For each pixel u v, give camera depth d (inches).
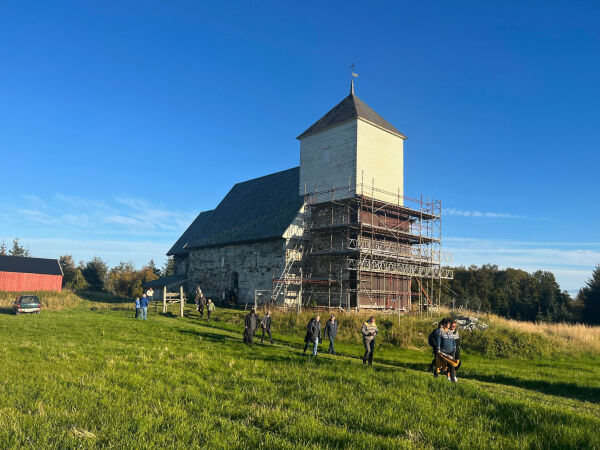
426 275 1430.9
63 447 218.7
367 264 1266.0
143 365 440.8
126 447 221.1
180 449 223.6
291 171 1732.3
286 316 1085.8
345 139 1387.8
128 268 3078.2
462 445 253.8
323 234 1400.1
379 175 1405.0
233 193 1995.6
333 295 1321.4
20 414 261.6
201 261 1779.0
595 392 538.9
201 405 305.0
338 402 330.3
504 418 307.1
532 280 3065.9
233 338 789.2
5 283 2017.7
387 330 973.2
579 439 267.4
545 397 476.1
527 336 956.6
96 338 673.0
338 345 867.4
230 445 233.0
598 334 1156.5
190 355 503.5
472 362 780.0
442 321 451.2
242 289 1534.2
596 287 2605.8
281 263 1391.5
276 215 1504.7
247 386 373.1
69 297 1866.4
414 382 409.1
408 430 271.7
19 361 448.8
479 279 2942.9
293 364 490.0
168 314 1253.7
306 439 250.2
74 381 356.5
